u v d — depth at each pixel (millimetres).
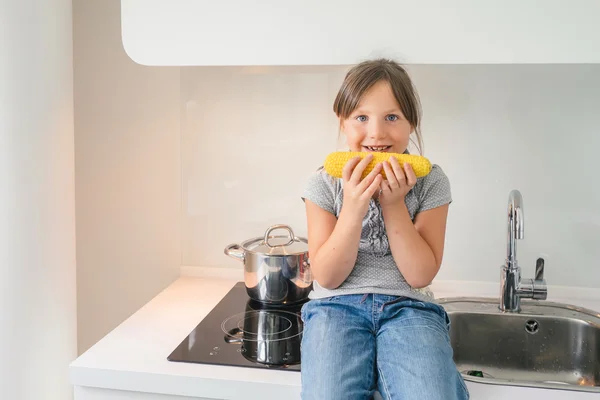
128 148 1852
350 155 1207
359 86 1259
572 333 1497
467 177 1703
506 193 1696
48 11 1471
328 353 1128
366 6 1372
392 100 1255
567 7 1321
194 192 1842
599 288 1693
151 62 1458
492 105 1666
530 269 1713
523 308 1563
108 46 1816
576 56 1333
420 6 1357
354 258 1220
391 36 1377
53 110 1503
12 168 1419
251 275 1586
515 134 1670
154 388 1208
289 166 1782
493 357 1538
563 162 1663
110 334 1411
